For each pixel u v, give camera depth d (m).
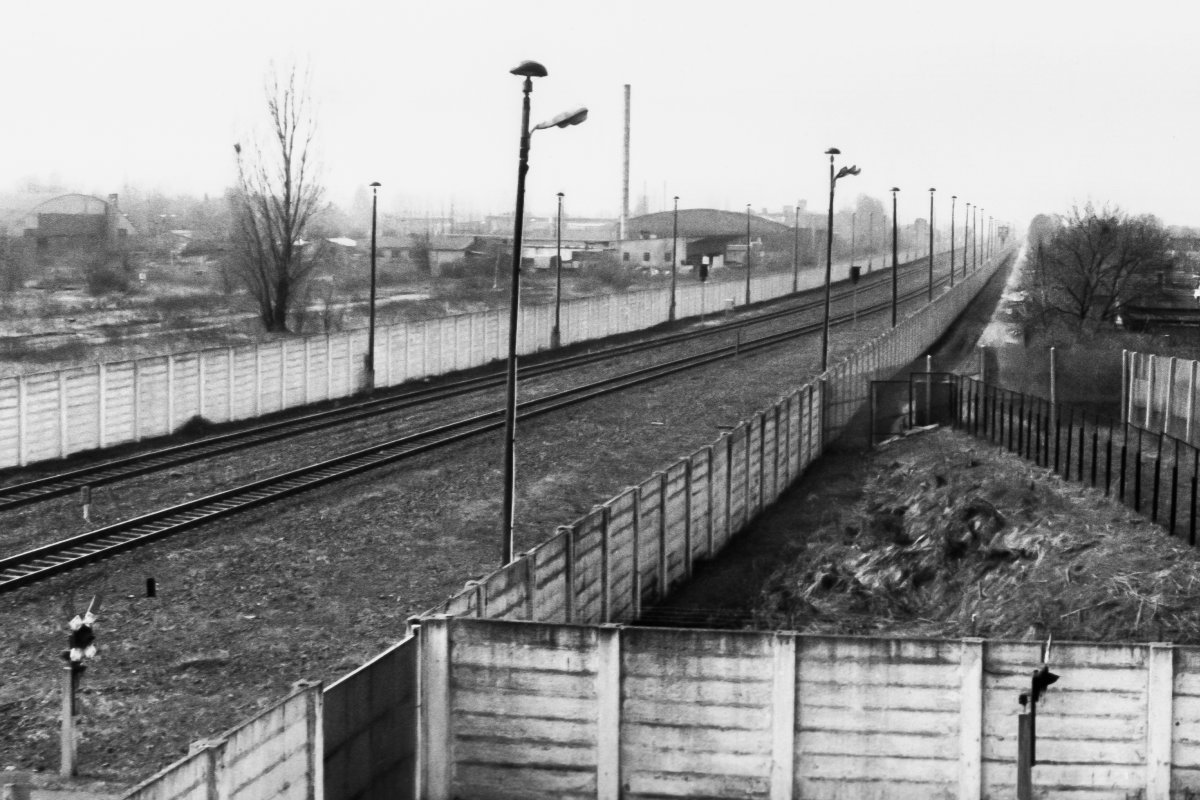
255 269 56.62
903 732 13.38
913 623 22.34
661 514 22.34
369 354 45.78
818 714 13.46
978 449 35.38
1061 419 39.12
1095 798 13.33
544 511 28.47
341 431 38.19
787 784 13.51
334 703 12.16
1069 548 24.14
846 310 89.94
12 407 31.02
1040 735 13.31
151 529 25.23
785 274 104.50
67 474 30.25
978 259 167.38
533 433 38.66
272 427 37.66
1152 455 32.78
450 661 13.90
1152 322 61.53
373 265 46.25
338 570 22.97
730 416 42.84
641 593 21.61
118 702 16.39
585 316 66.19
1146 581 21.91
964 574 24.58
